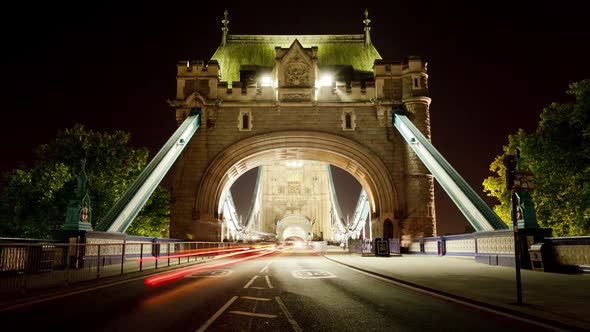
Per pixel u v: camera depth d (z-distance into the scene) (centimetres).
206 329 770
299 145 3828
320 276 1675
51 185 2917
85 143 3241
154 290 1273
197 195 3678
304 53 3897
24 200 2888
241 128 3816
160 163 3111
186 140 3509
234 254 3919
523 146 3003
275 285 1389
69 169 3109
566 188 2709
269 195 11306
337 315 895
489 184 3678
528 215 1933
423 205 3634
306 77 3866
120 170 3444
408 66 3816
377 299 1099
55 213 2886
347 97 3862
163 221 3725
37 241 1741
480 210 2609
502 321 834
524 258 1875
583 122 2408
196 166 3738
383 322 828
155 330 760
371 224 3994
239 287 1339
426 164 3325
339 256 3247
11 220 2895
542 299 1029
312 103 3819
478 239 2359
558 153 2617
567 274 1622
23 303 1038
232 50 4603
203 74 3866
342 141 3775
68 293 1207
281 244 9462
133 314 902
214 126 3812
